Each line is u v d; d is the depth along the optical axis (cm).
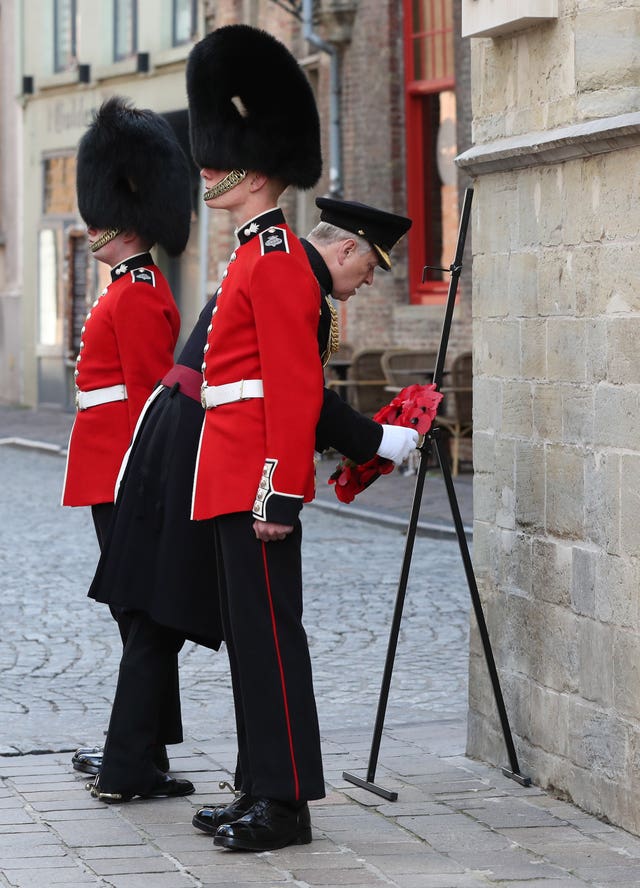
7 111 8056
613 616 1399
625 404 1377
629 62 1427
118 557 1484
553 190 1482
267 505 1338
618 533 1391
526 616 1550
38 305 7719
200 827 1399
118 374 1652
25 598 2750
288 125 1438
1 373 8169
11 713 1955
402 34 5081
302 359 1344
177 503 1447
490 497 1614
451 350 4791
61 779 1595
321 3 5291
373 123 5181
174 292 6688
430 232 5066
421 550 3278
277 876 1271
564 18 1469
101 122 1717
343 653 2300
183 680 2142
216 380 1388
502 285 1577
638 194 1355
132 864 1303
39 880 1258
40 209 7688
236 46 1435
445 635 2422
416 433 1436
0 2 8088
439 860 1310
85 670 2208
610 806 1410
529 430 1535
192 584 1443
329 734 1784
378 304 5181
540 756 1532
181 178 1738
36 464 5300
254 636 1370
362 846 1352
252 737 1368
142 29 6856
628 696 1378
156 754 1587
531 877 1261
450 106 4928
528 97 1535
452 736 1764
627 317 1373
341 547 3325
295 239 1391
